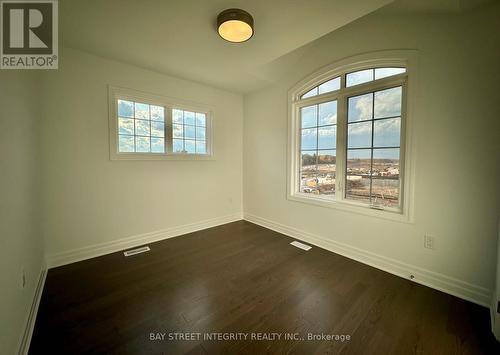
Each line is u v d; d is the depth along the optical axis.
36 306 1.62
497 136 1.60
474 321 1.53
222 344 1.35
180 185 3.23
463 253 1.78
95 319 1.55
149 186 2.93
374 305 1.71
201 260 2.46
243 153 4.01
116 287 1.94
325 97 2.74
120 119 2.69
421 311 1.64
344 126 2.57
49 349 1.30
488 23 1.60
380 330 1.46
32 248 1.67
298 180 3.21
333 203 2.66
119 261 2.42
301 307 1.69
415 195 2.00
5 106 1.19
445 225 1.86
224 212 3.81
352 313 1.62
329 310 1.66
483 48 1.63
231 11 1.65
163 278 2.09
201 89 3.36
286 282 2.03
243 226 3.66
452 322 1.53
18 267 1.29
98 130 2.50
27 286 1.47
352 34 2.33
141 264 2.36
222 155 3.71
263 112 3.57
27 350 1.28
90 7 1.63
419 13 1.90
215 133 3.59
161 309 1.66
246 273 2.18
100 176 2.54
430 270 1.96
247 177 3.96
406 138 2.04
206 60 2.55
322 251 2.70
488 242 1.67
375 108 2.31
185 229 3.31
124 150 2.74
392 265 2.18
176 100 3.09
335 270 2.24
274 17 1.75
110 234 2.64
